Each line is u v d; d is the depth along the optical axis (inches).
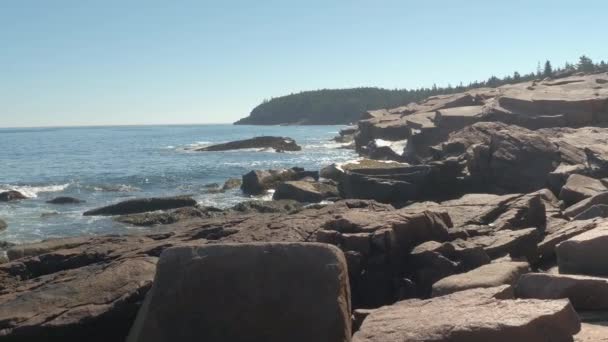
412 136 1470.2
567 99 1343.5
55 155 2416.3
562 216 590.6
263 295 244.2
